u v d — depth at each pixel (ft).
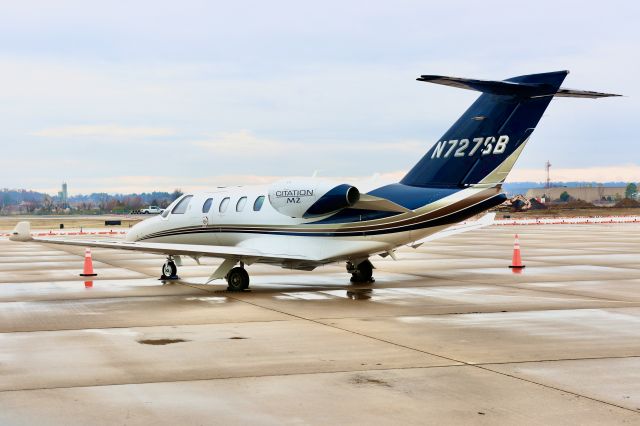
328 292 60.23
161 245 60.34
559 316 46.21
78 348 37.04
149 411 25.98
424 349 36.17
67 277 74.59
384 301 54.19
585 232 169.99
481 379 30.14
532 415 25.27
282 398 27.55
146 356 35.01
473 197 58.13
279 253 63.77
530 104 56.29
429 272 76.33
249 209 67.51
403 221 59.67
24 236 60.59
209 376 31.01
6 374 31.45
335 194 60.13
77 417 25.30
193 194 73.72
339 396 27.78
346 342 38.14
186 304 53.52
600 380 29.89
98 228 240.73
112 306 52.49
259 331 41.70
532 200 462.19
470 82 52.95
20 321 45.70
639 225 217.15
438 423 24.49
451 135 59.52
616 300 53.72
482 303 52.54
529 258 93.86
